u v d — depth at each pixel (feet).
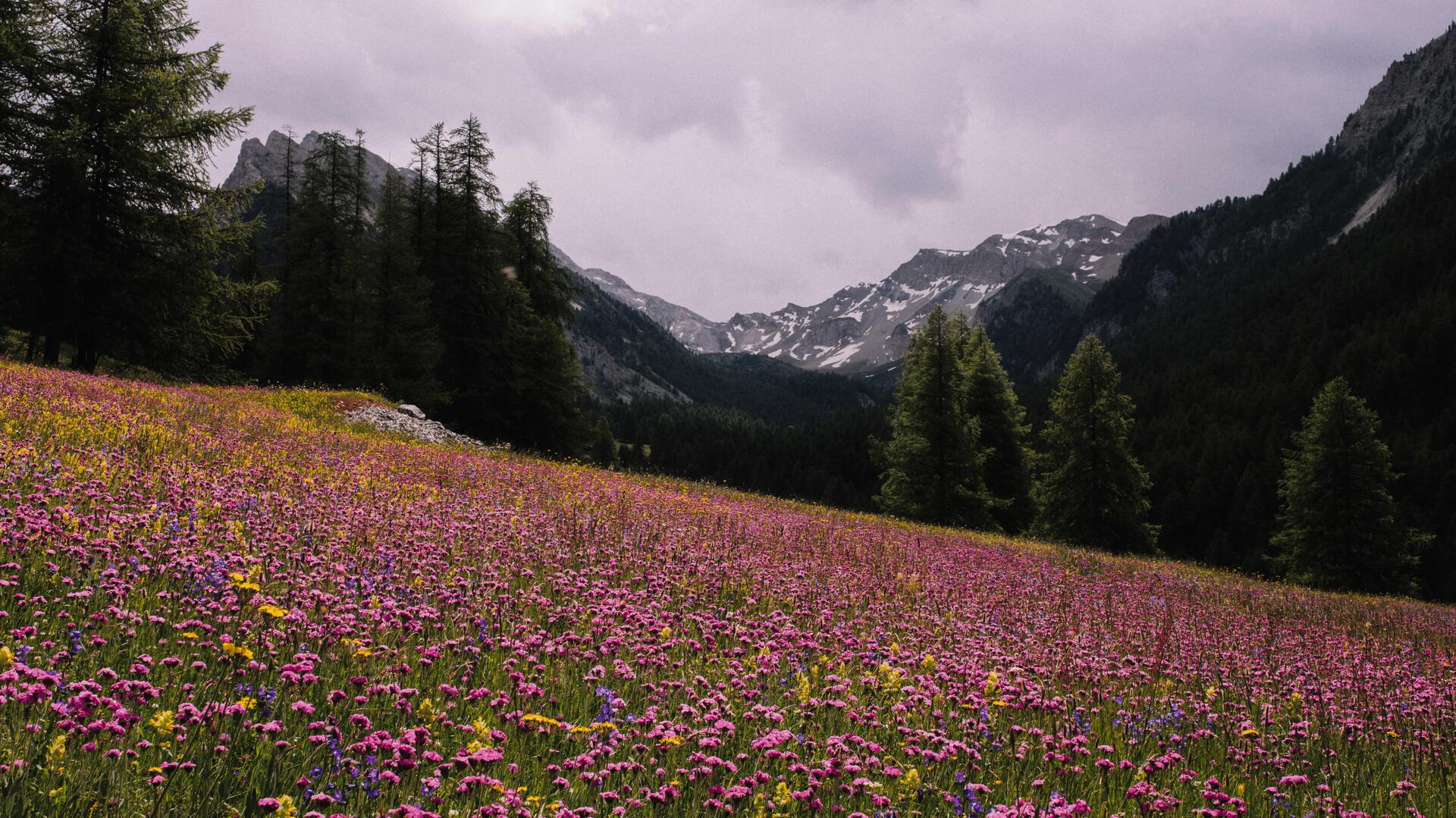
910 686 18.26
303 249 138.00
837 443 469.16
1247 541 306.76
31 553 16.67
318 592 16.98
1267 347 486.79
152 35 91.45
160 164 88.07
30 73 83.97
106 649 13.15
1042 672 23.49
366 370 129.70
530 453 103.91
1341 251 583.58
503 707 13.78
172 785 9.55
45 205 84.02
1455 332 381.40
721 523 49.55
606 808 11.19
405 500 37.04
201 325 96.48
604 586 25.09
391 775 10.25
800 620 26.45
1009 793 14.39
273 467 38.78
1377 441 154.81
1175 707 21.77
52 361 86.17
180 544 19.97
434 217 139.54
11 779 8.58
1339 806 16.31
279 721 11.24
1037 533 157.07
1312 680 28.76
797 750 14.29
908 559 50.72
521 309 141.90
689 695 16.39
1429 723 24.56
